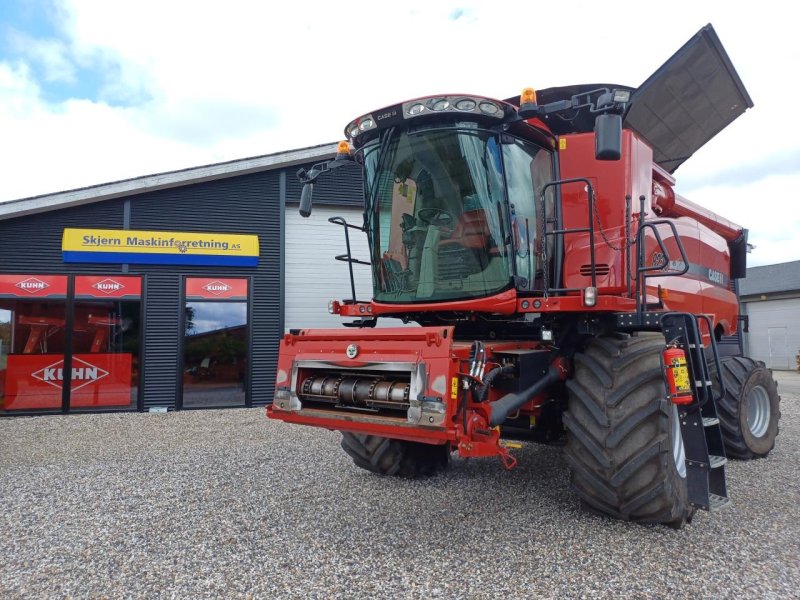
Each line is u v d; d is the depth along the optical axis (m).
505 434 4.81
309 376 4.06
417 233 4.46
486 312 4.44
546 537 3.63
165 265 10.17
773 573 3.11
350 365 3.68
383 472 5.12
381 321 7.88
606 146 3.52
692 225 6.20
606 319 4.08
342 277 11.09
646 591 2.90
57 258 9.80
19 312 9.64
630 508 3.66
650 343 3.91
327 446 6.76
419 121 4.19
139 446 7.03
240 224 10.50
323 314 10.99
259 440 7.27
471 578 3.07
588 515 4.04
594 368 3.81
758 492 4.70
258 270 10.55
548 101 5.20
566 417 3.88
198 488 4.98
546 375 4.05
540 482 4.96
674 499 3.57
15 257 9.64
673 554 3.35
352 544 3.58
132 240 10.03
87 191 9.76
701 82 5.29
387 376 3.72
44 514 4.31
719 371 4.20
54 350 9.73
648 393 3.62
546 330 4.09
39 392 9.65
